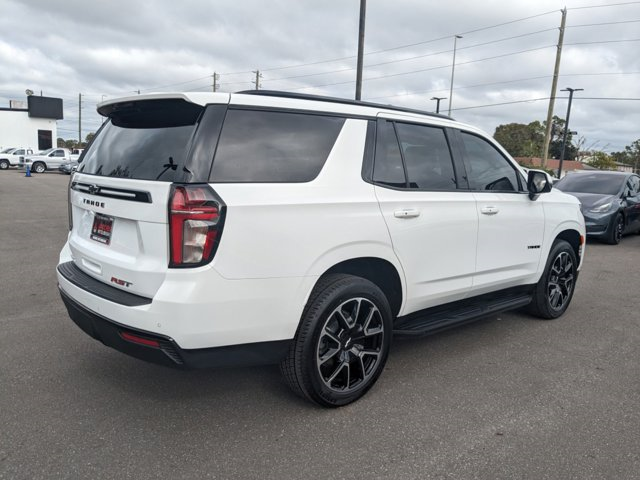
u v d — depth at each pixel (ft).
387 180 11.35
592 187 38.58
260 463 8.75
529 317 17.60
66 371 12.14
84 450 8.98
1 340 14.01
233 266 8.79
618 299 20.30
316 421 10.18
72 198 11.86
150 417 10.17
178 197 8.48
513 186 15.08
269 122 9.78
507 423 10.29
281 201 9.32
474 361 13.51
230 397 11.10
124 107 10.37
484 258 13.71
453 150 13.23
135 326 8.84
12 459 8.65
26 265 23.30
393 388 11.77
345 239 10.16
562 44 96.84
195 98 9.08
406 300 11.89
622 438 9.82
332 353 10.33
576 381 12.38
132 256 9.35
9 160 128.57
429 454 9.14
